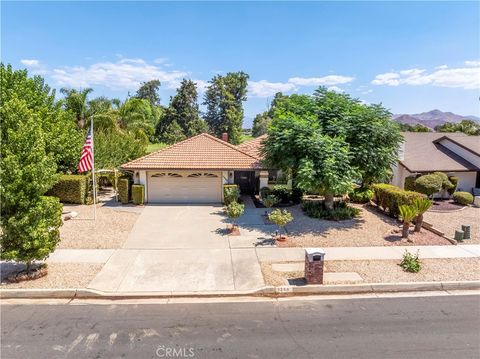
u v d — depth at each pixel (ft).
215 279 32.04
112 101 132.87
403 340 22.31
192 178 66.08
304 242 42.73
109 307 27.14
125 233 46.24
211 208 61.52
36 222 30.81
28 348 21.45
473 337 22.70
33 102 63.31
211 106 236.02
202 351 21.02
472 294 29.76
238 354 20.71
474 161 75.51
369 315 25.82
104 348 21.42
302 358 20.31
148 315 25.77
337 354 20.72
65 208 61.00
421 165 74.59
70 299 28.78
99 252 38.96
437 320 25.04
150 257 37.58
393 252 39.34
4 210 30.14
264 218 54.39
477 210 62.08
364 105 55.93
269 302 28.17
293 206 62.95
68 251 39.14
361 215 56.13
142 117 136.36
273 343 21.93
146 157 66.49
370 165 51.42
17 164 29.78
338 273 33.14
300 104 59.47
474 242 43.01
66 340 22.31
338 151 48.16
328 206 56.08
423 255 38.42
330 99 56.59
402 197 52.03
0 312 26.35
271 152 53.67
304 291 30.04
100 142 84.89
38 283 30.66
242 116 238.68
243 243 42.29
